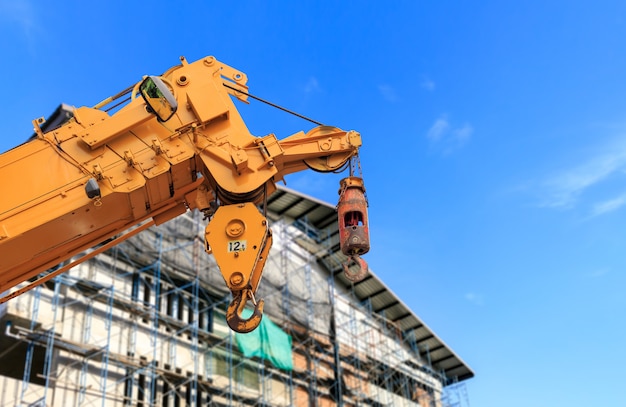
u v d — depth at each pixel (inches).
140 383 1203.2
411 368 1995.6
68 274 1127.6
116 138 395.9
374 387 1798.7
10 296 421.1
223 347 1391.5
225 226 390.6
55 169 388.5
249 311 1444.4
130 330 1217.4
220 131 408.5
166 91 385.7
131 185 385.7
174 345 1286.9
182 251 1392.7
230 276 378.3
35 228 375.9
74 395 1074.7
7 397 976.3
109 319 1150.3
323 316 1721.2
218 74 434.0
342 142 426.6
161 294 1304.1
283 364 1450.5
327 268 1834.4
